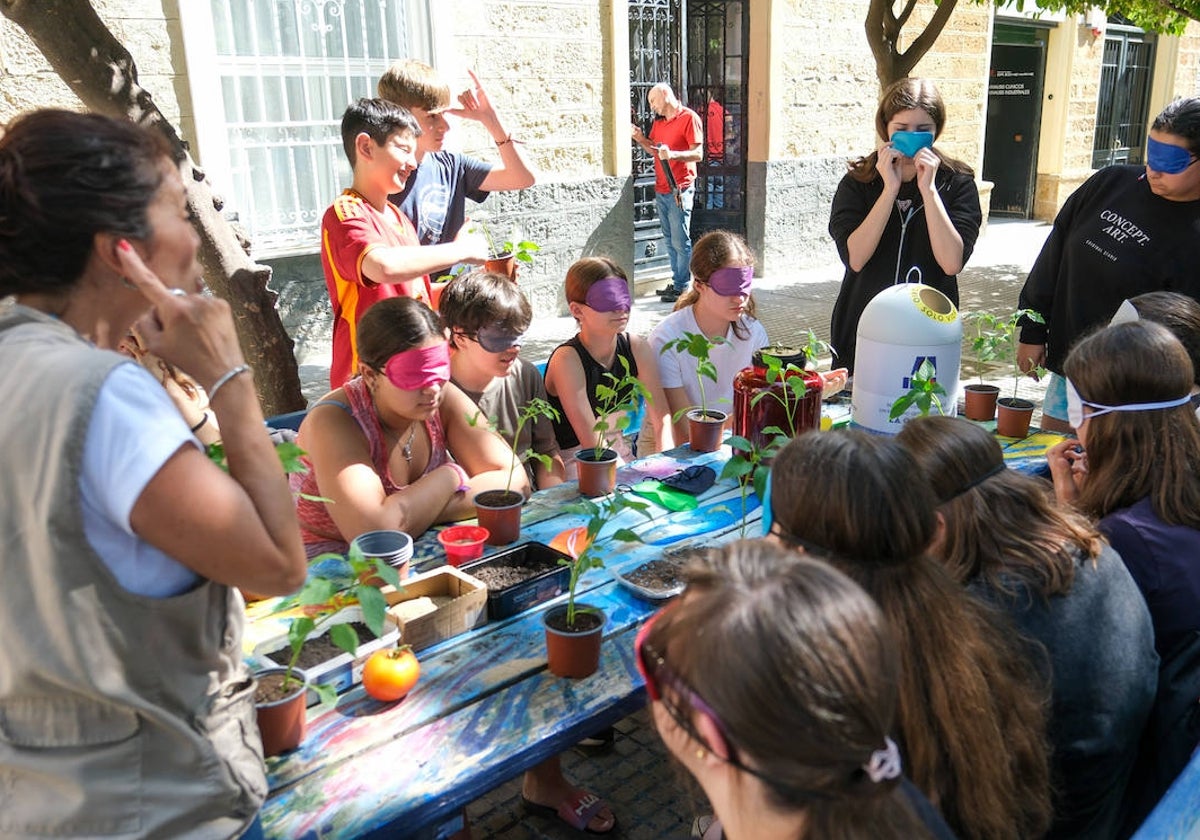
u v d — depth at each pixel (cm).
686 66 980
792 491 144
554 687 189
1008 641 156
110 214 118
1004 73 1448
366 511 243
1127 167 356
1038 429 361
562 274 840
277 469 133
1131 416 208
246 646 199
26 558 116
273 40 652
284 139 674
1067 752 166
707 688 95
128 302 128
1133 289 347
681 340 293
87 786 120
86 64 323
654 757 307
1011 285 1009
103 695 118
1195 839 149
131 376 118
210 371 129
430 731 175
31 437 114
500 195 772
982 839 140
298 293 698
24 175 115
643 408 359
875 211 379
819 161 1046
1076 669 164
